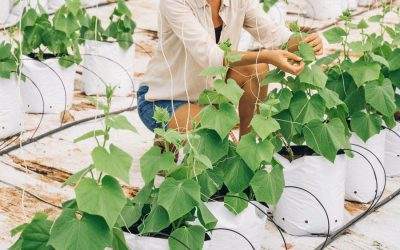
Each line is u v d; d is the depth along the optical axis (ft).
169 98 9.09
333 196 8.25
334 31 8.93
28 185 9.27
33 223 5.90
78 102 12.27
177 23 8.38
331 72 9.11
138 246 6.47
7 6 16.66
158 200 6.26
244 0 8.85
